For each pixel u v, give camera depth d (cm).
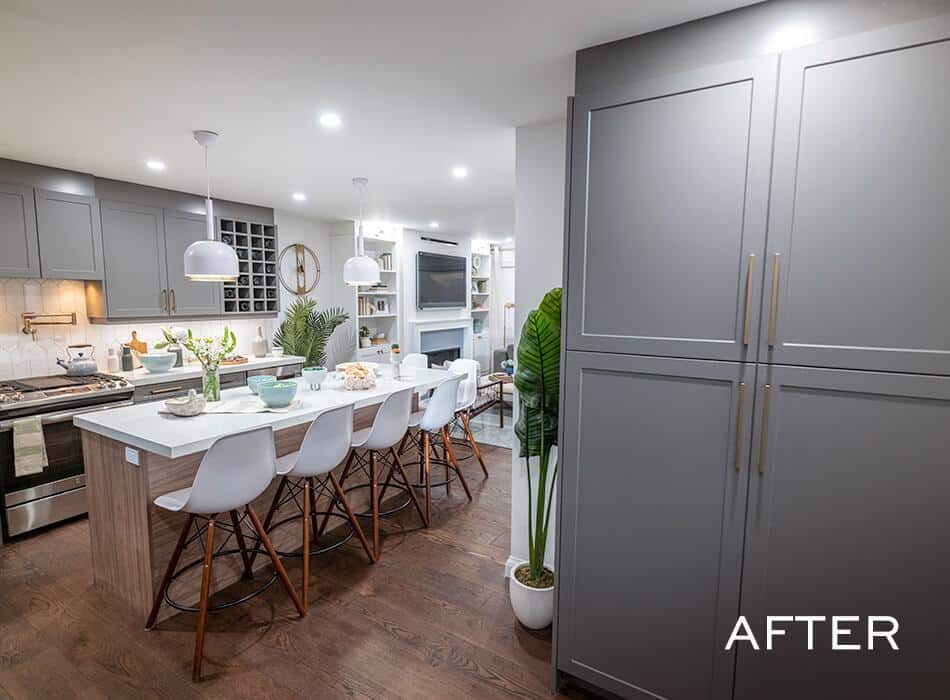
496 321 930
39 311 371
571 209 173
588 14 154
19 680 193
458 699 187
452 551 296
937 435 128
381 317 667
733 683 159
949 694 133
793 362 142
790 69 136
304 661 205
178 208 422
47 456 314
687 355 157
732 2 148
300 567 277
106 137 272
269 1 145
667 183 156
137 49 174
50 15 151
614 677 179
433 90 210
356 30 162
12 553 290
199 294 443
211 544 203
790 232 139
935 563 131
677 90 152
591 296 172
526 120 244
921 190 125
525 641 219
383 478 377
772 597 151
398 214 552
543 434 213
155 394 382
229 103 224
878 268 130
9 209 321
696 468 159
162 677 195
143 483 221
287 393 271
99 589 253
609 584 178
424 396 459
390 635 221
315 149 293
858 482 137
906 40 123
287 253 552
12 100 220
